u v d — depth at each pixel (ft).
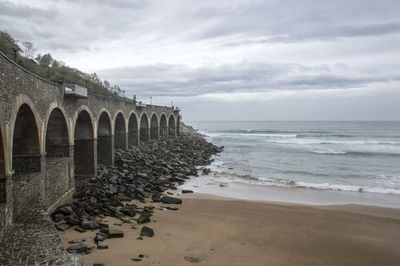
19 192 42.73
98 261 39.60
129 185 79.66
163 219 59.06
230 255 44.80
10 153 39.01
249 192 87.35
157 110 185.06
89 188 72.33
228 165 134.82
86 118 80.79
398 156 160.76
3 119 36.65
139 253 42.83
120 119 117.08
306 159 152.46
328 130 443.73
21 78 42.91
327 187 93.61
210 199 77.00
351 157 158.81
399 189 92.43
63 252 32.89
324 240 52.37
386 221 63.10
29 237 36.04
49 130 65.46
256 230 55.77
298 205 73.61
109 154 98.99
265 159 152.76
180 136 239.50
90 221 52.19
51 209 54.75
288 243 50.57
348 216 65.67
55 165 58.34
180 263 40.88
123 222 55.26
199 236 51.42
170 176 100.17
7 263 30.07
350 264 44.32
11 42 110.93
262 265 42.24
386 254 48.01
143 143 151.53
